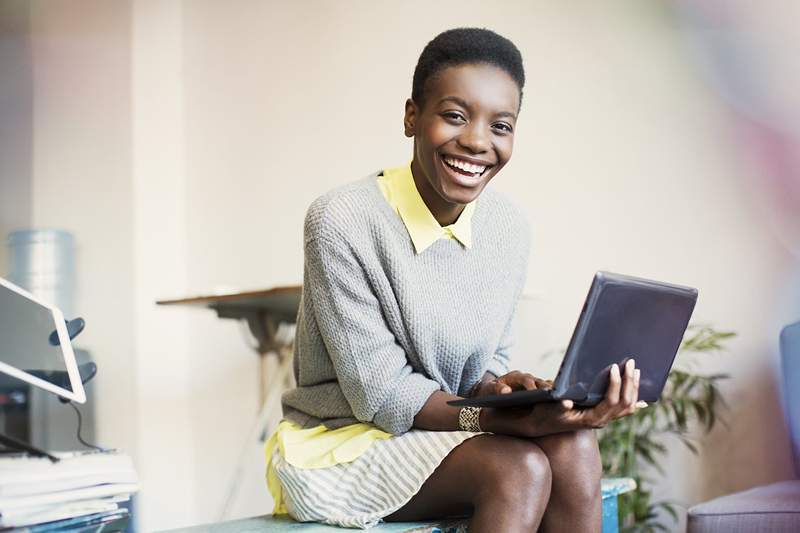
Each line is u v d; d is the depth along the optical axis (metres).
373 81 3.38
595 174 2.80
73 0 3.99
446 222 1.35
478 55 1.25
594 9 2.83
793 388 2.16
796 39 2.44
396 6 3.32
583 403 1.12
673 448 2.58
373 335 1.28
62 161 3.97
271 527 1.27
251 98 3.73
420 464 1.21
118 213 3.90
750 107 2.52
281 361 2.96
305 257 1.34
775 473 2.43
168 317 3.83
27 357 1.06
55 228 3.95
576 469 1.16
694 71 2.63
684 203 2.63
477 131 1.24
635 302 1.08
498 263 1.41
